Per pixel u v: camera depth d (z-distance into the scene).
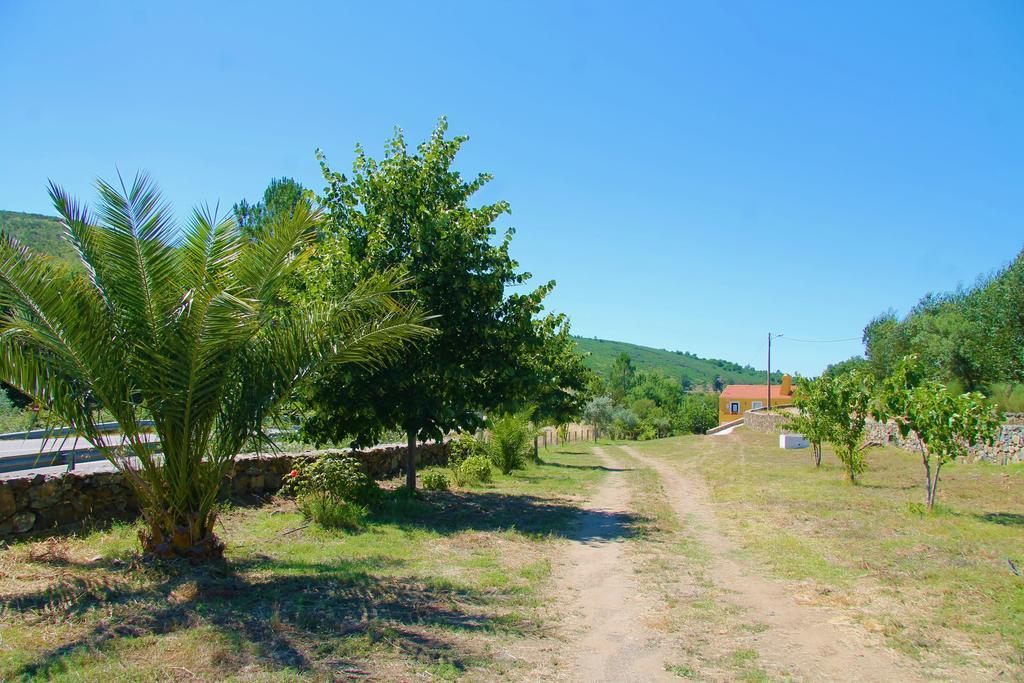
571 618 6.04
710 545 9.57
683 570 8.00
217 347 6.50
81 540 7.48
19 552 6.80
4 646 4.45
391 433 18.47
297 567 7.12
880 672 4.74
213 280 6.71
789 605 6.49
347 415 12.11
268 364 7.07
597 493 16.19
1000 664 4.79
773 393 87.19
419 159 12.94
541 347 13.45
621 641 5.45
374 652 4.76
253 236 7.23
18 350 6.19
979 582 6.87
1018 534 9.28
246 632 4.93
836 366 53.06
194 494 6.91
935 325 25.53
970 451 19.33
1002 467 16.94
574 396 25.91
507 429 20.14
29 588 5.74
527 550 8.91
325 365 7.32
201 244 6.77
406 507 11.59
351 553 8.02
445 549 8.68
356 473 11.30
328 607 5.71
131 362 6.53
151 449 6.96
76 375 6.33
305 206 7.07
